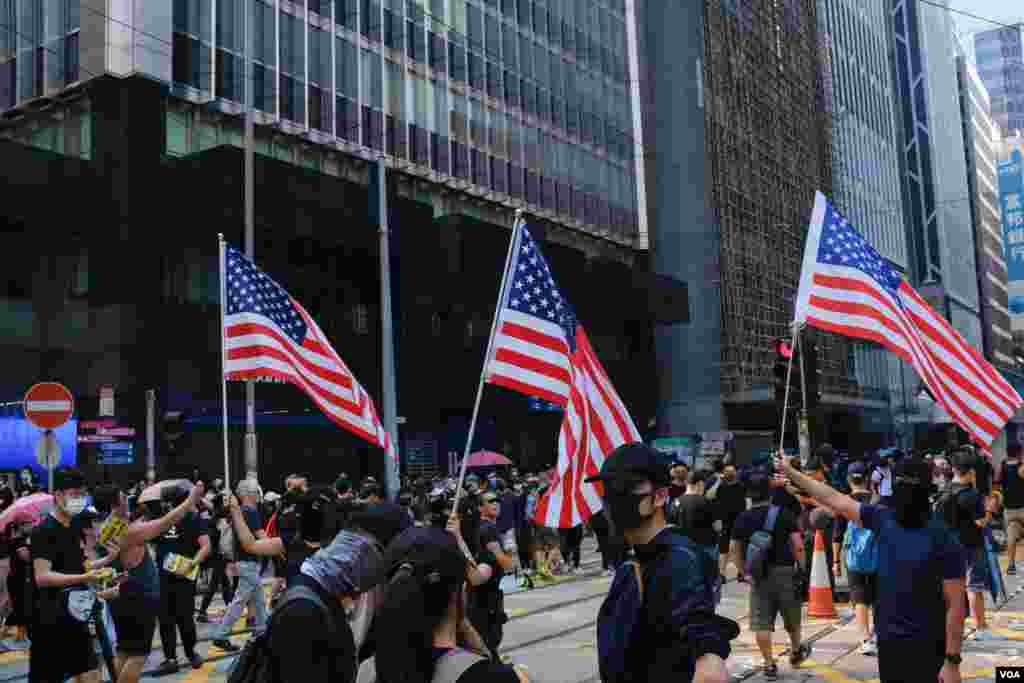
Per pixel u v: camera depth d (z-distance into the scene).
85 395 23.80
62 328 24.20
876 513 5.13
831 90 70.62
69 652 6.54
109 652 6.89
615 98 46.47
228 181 25.02
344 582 3.41
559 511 6.16
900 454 14.29
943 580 4.89
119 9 24.50
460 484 5.71
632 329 45.91
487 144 36.75
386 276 21.98
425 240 31.62
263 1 28.11
